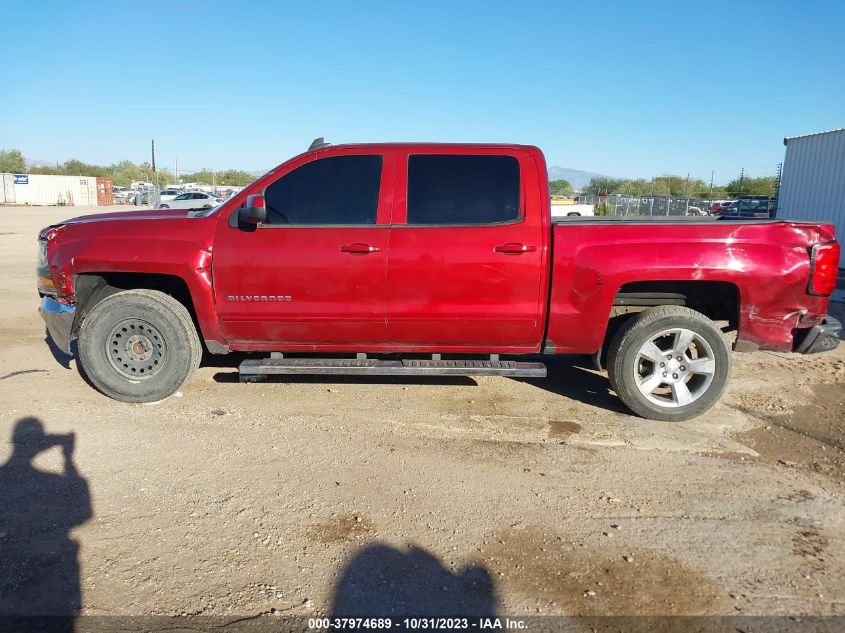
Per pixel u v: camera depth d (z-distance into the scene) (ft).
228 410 16.67
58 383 18.60
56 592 9.43
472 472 13.43
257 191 16.20
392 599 9.40
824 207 57.00
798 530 11.39
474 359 17.57
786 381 19.99
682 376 16.10
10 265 45.24
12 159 285.64
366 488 12.66
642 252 15.31
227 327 16.43
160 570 9.98
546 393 18.51
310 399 17.62
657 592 9.62
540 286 15.80
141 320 16.46
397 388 18.70
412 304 15.89
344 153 16.29
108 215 18.34
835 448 14.96
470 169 16.11
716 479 13.29
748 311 15.55
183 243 16.08
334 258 15.72
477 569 10.13
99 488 12.49
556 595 9.53
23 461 13.58
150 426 15.53
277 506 11.92
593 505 12.16
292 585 9.68
